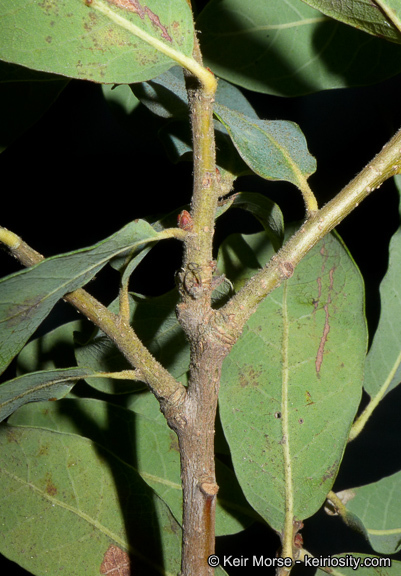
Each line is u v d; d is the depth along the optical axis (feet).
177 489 0.88
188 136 0.87
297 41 0.87
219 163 0.82
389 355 0.92
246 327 0.86
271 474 0.84
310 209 0.75
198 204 0.73
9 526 0.82
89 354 0.85
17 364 0.91
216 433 0.91
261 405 0.85
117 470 0.83
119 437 0.88
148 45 0.71
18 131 0.85
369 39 0.86
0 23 0.69
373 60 0.86
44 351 0.91
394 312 0.91
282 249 0.75
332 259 0.85
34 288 0.70
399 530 0.92
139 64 0.71
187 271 0.74
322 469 0.84
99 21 0.70
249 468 0.84
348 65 0.87
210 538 0.75
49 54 0.70
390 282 0.91
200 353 0.74
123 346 0.75
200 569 0.74
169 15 0.71
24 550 0.82
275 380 0.85
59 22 0.70
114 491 0.83
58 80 0.85
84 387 0.93
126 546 0.82
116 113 0.95
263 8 0.86
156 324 0.85
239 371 0.86
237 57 0.87
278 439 0.84
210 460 0.75
